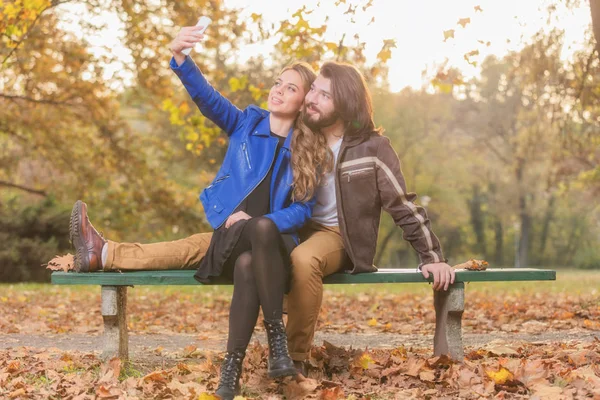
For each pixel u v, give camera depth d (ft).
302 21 25.09
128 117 64.54
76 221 12.14
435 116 120.98
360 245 12.27
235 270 11.01
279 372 10.43
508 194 140.77
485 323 22.76
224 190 12.14
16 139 60.29
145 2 43.04
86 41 46.11
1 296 33.96
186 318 25.46
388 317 25.66
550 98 39.45
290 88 12.49
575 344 15.84
